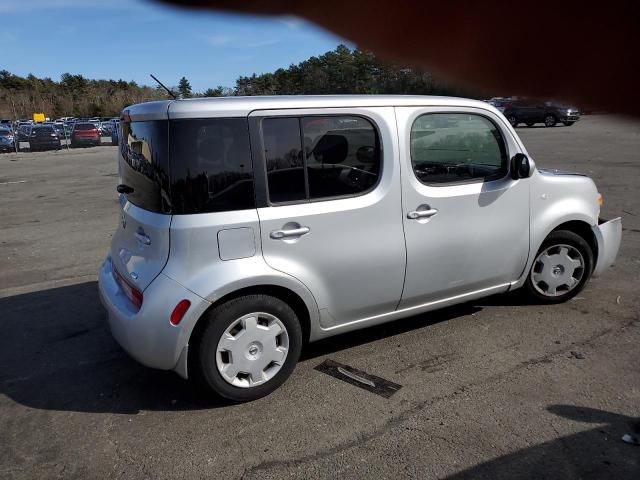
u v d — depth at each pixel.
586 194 4.28
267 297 3.07
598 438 2.62
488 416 2.84
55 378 3.49
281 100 3.10
